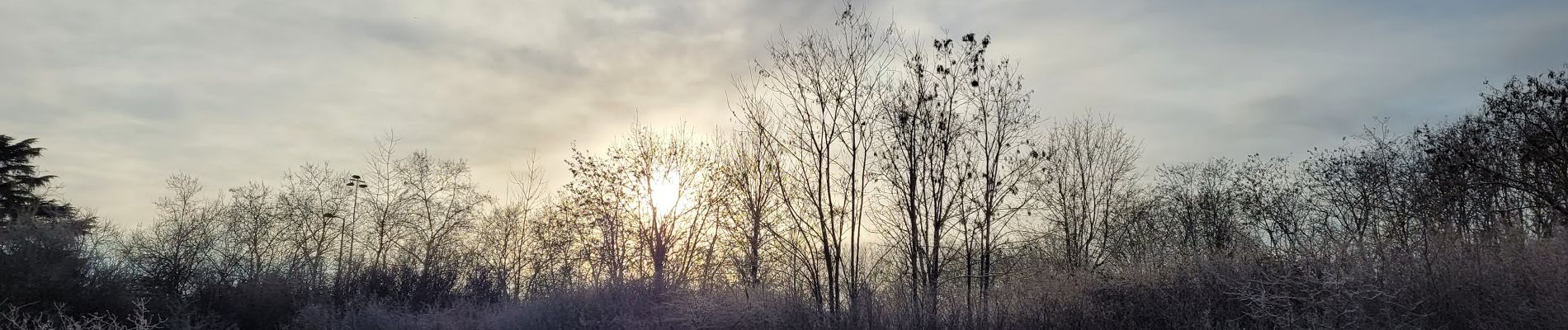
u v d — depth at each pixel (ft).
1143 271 46.62
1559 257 39.06
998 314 44.98
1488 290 38.75
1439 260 40.81
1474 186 67.72
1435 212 66.08
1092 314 43.39
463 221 100.83
